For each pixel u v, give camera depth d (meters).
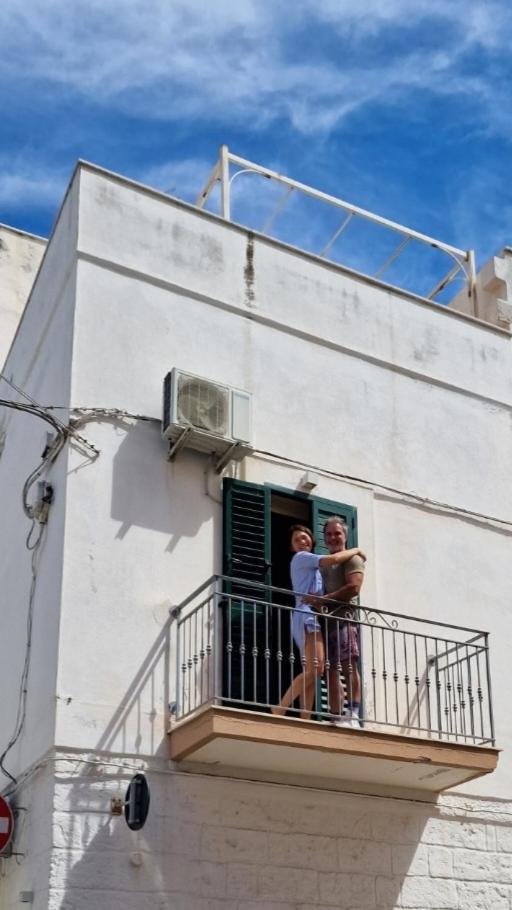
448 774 9.95
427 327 12.56
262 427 11.02
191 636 9.80
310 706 9.54
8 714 10.36
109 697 9.30
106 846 8.84
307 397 11.41
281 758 9.45
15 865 9.34
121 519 9.93
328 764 9.63
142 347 10.65
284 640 10.47
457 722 10.88
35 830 9.03
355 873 9.77
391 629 9.97
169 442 10.34
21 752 9.74
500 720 11.19
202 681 9.70
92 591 9.56
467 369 12.66
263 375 11.24
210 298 11.21
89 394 10.23
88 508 9.83
